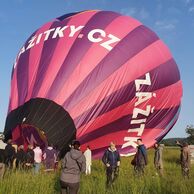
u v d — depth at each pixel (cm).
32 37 1984
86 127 1672
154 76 1869
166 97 1938
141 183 945
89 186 983
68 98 1667
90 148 1731
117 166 1299
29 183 927
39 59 1806
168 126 1983
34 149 1578
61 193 900
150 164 1959
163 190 920
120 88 1745
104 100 1709
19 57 1967
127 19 1981
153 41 1947
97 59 1752
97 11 2009
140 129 1858
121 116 1775
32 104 1677
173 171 1752
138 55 1836
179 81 2055
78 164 881
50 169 1466
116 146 1798
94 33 1825
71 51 1764
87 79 1708
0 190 850
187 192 885
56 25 1928
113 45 1805
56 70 1727
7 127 1755
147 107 1853
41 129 1614
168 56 1984
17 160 1472
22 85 1792
